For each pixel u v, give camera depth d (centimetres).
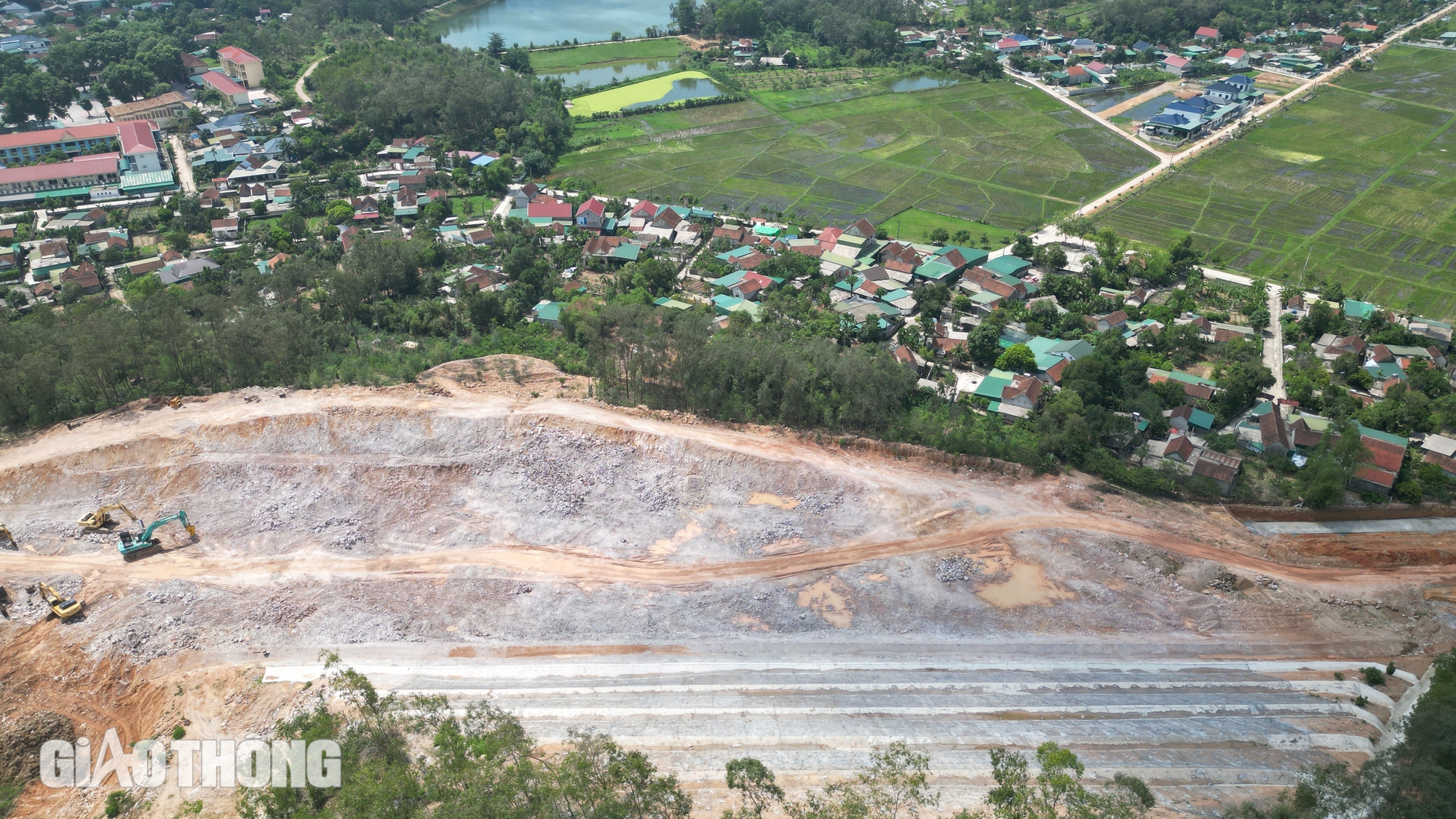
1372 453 14162
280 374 15825
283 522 12875
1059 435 14262
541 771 8369
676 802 8112
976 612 11581
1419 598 11794
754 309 19650
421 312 19375
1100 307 19888
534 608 11581
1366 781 7962
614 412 14700
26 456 13638
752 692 10219
